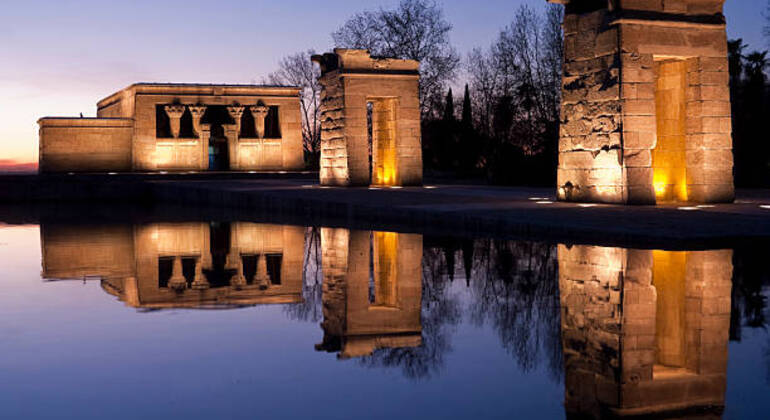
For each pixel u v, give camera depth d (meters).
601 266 10.09
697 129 20.28
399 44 54.19
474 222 15.82
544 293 8.39
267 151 51.00
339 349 5.87
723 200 20.31
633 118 19.23
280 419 4.04
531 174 38.59
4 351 5.90
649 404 4.20
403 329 6.70
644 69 19.38
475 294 8.62
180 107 48.50
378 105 35.12
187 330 6.79
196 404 4.36
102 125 48.25
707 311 6.92
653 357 5.33
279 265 12.26
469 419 3.97
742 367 4.97
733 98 37.94
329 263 12.09
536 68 46.53
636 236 12.06
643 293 7.94
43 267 12.52
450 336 6.28
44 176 40.19
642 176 19.30
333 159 33.16
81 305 8.41
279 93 51.34
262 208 26.53
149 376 5.05
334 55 33.25
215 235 18.14
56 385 4.85
